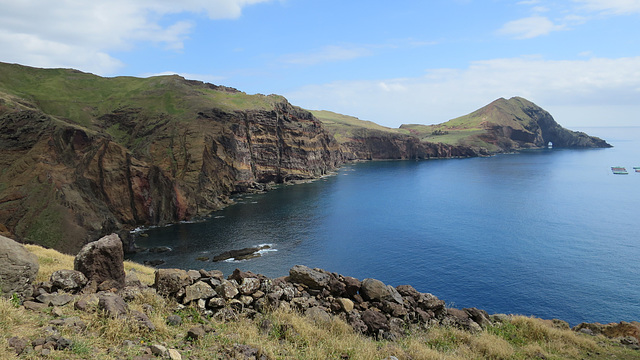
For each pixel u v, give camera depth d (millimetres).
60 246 73750
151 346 8625
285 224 96250
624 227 96625
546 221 103500
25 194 81188
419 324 14531
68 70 180375
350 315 13422
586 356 13742
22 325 8586
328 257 71562
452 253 75000
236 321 11617
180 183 106688
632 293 56688
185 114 144125
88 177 92688
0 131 90688
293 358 9891
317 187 160875
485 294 56469
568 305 53000
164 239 82312
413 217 106938
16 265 9984
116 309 9648
